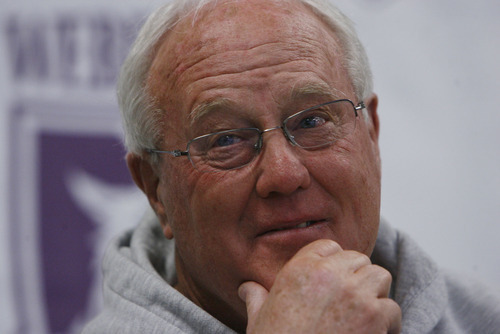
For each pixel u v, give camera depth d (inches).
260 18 172.4
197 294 198.1
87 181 303.4
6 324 292.0
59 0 303.1
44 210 299.7
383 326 145.4
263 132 165.8
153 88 183.2
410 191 303.4
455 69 306.7
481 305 221.1
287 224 166.1
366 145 181.0
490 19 306.7
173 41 179.3
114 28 305.1
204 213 172.1
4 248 294.7
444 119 305.3
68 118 303.4
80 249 300.8
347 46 185.5
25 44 301.0
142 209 305.1
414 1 308.3
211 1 178.1
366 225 176.7
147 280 197.9
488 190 303.0
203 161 171.9
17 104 299.4
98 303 299.9
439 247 301.1
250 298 164.4
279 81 165.9
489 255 300.5
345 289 145.3
